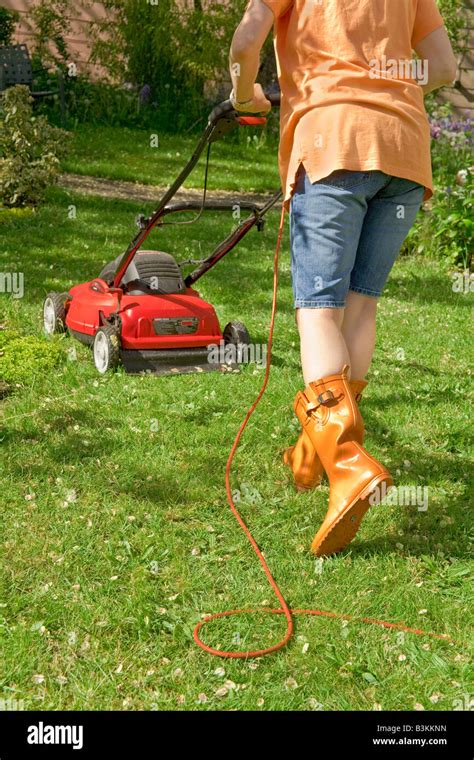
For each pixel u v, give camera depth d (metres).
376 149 2.89
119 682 2.46
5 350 5.20
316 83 2.97
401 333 6.36
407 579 3.01
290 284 7.65
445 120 14.93
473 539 3.31
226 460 3.91
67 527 3.26
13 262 7.59
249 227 5.03
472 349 6.05
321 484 3.71
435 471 3.92
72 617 2.72
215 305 6.76
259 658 2.58
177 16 17.97
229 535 3.28
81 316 5.40
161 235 9.27
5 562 3.01
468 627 2.77
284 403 4.62
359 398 3.37
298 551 3.17
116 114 17.34
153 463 3.83
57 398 4.58
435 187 10.72
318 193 2.92
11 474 3.66
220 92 18.58
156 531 3.27
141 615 2.72
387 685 2.48
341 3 2.97
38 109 16.56
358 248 3.19
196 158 3.97
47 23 17.33
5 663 2.50
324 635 2.69
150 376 4.95
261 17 2.92
